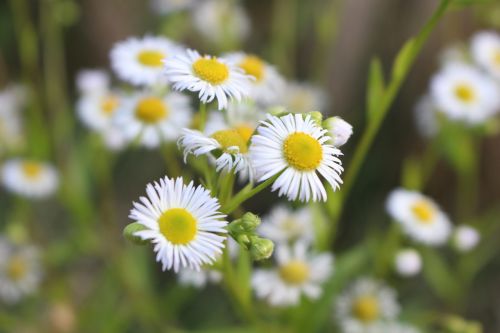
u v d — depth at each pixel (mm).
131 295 349
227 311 369
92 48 474
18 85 397
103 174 378
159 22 444
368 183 410
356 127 417
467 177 401
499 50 367
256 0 475
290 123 228
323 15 411
